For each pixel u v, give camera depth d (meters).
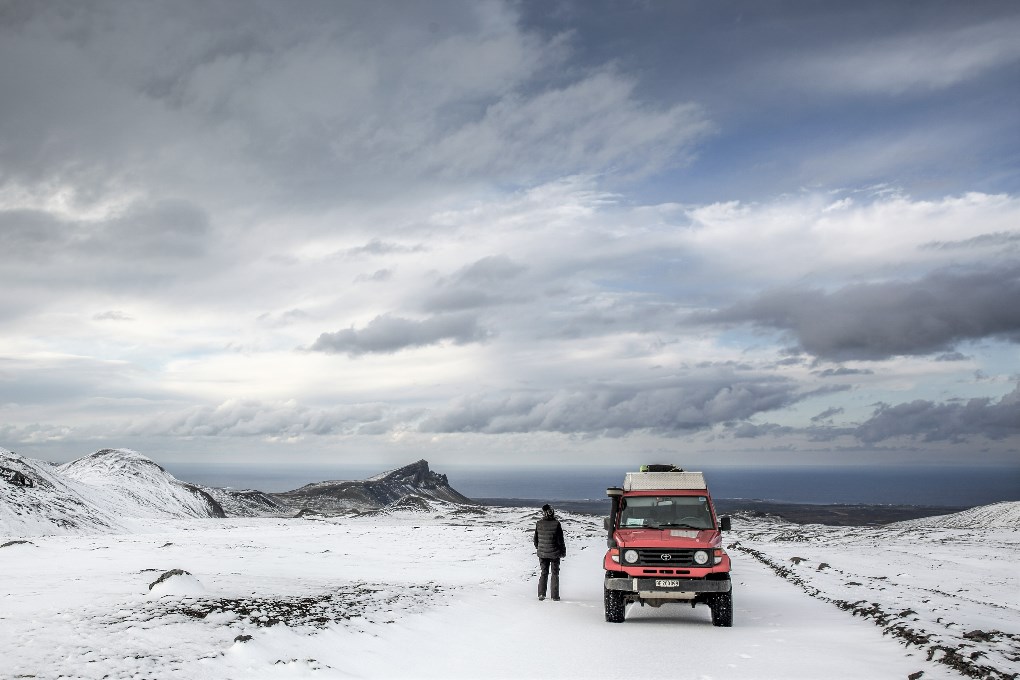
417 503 142.25
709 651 11.73
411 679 9.90
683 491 16.67
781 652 11.62
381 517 123.62
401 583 22.06
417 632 13.11
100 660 9.42
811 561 34.88
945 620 13.94
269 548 39.38
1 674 8.76
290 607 13.86
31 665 9.18
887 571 33.16
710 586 14.28
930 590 24.66
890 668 10.37
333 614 13.57
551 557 18.62
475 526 72.38
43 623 11.68
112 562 29.59
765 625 14.62
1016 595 27.17
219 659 9.75
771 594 20.58
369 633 12.45
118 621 11.73
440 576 25.66
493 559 34.31
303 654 10.62
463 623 14.35
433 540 48.09
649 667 10.55
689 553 14.66
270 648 10.55
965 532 77.25
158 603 13.48
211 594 15.47
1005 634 12.88
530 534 55.94
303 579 21.77
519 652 11.70
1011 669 9.73
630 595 14.70
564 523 78.69
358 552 37.66
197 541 44.31
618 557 15.07
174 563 29.19
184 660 9.59
